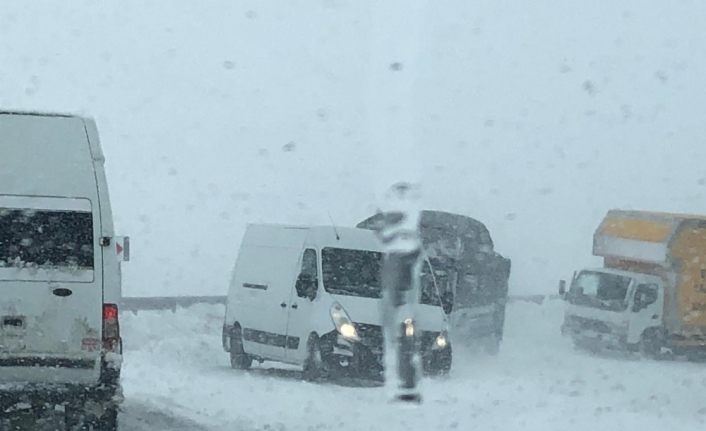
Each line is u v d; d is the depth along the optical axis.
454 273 22.36
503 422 12.66
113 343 9.73
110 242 9.85
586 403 15.15
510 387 17.05
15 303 9.57
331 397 15.14
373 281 17.86
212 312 29.02
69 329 9.64
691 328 30.52
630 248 31.02
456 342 22.72
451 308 19.23
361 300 17.53
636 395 17.72
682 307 30.44
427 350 17.88
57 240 9.74
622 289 30.00
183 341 23.53
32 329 9.58
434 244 23.05
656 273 30.66
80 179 9.91
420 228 23.05
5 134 9.88
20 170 9.80
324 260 18.03
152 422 12.24
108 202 9.92
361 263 18.08
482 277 23.55
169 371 18.77
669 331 30.31
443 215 23.48
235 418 12.75
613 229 31.64
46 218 9.75
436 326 18.08
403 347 17.08
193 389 15.88
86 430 9.73
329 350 17.17
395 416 13.16
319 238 18.31
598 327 29.78
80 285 9.70
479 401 14.91
